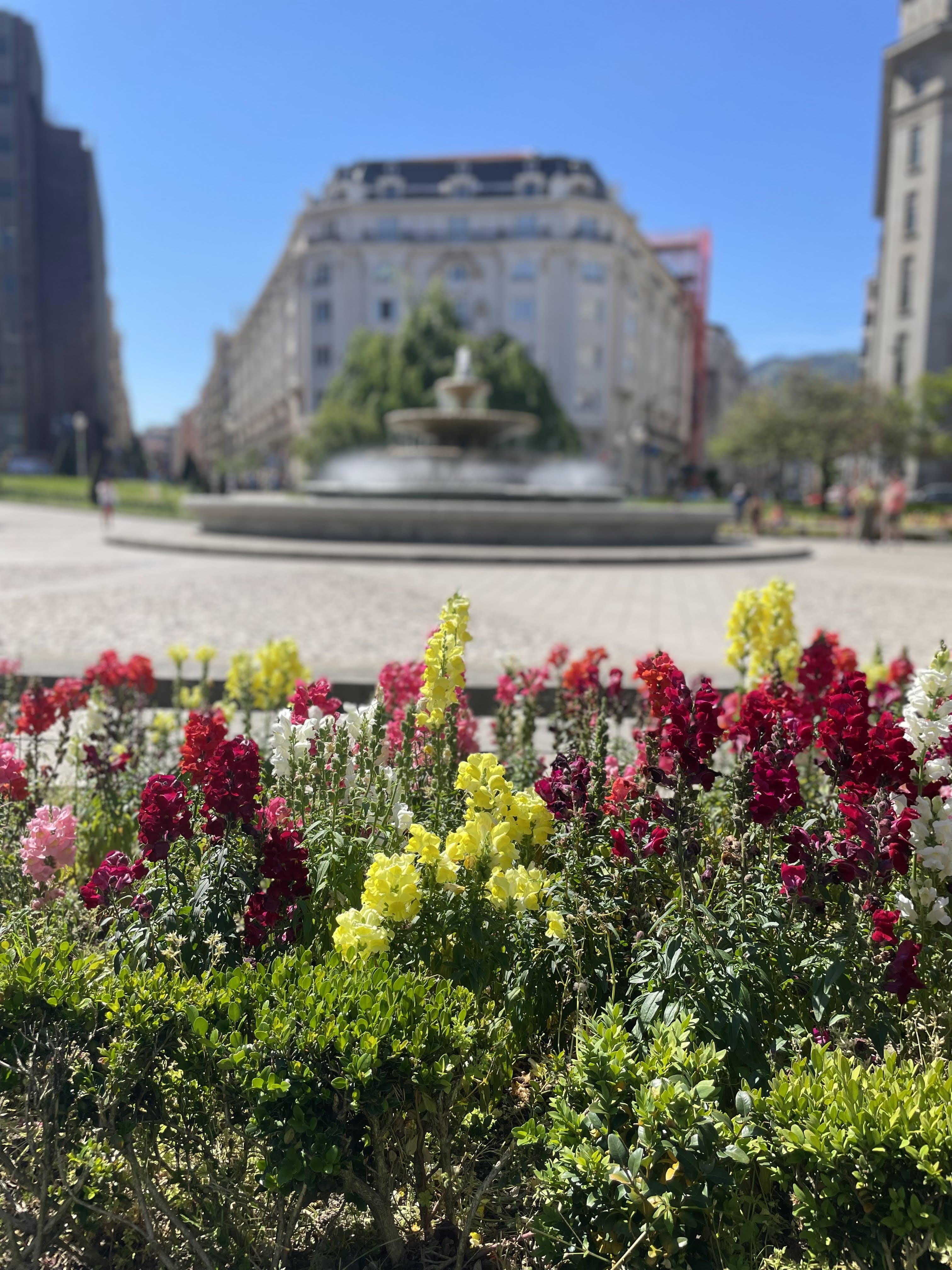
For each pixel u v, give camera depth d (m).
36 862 2.78
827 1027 2.19
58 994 1.95
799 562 20.91
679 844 2.43
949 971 2.36
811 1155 1.73
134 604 11.36
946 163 49.66
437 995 2.01
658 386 82.44
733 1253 1.84
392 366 49.72
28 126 78.25
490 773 2.54
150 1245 1.97
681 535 22.70
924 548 27.39
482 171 69.06
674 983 2.13
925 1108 1.76
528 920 2.41
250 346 103.69
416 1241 2.08
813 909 2.38
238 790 2.35
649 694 2.79
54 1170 2.07
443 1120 2.01
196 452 185.62
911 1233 1.68
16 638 9.09
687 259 100.25
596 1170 1.77
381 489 23.53
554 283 66.56
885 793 2.36
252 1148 2.07
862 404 48.69
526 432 26.72
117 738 4.07
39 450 81.81
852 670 4.39
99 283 94.19
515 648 8.96
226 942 2.31
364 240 67.62
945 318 50.66
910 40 49.94
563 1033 2.40
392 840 2.72
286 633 9.60
